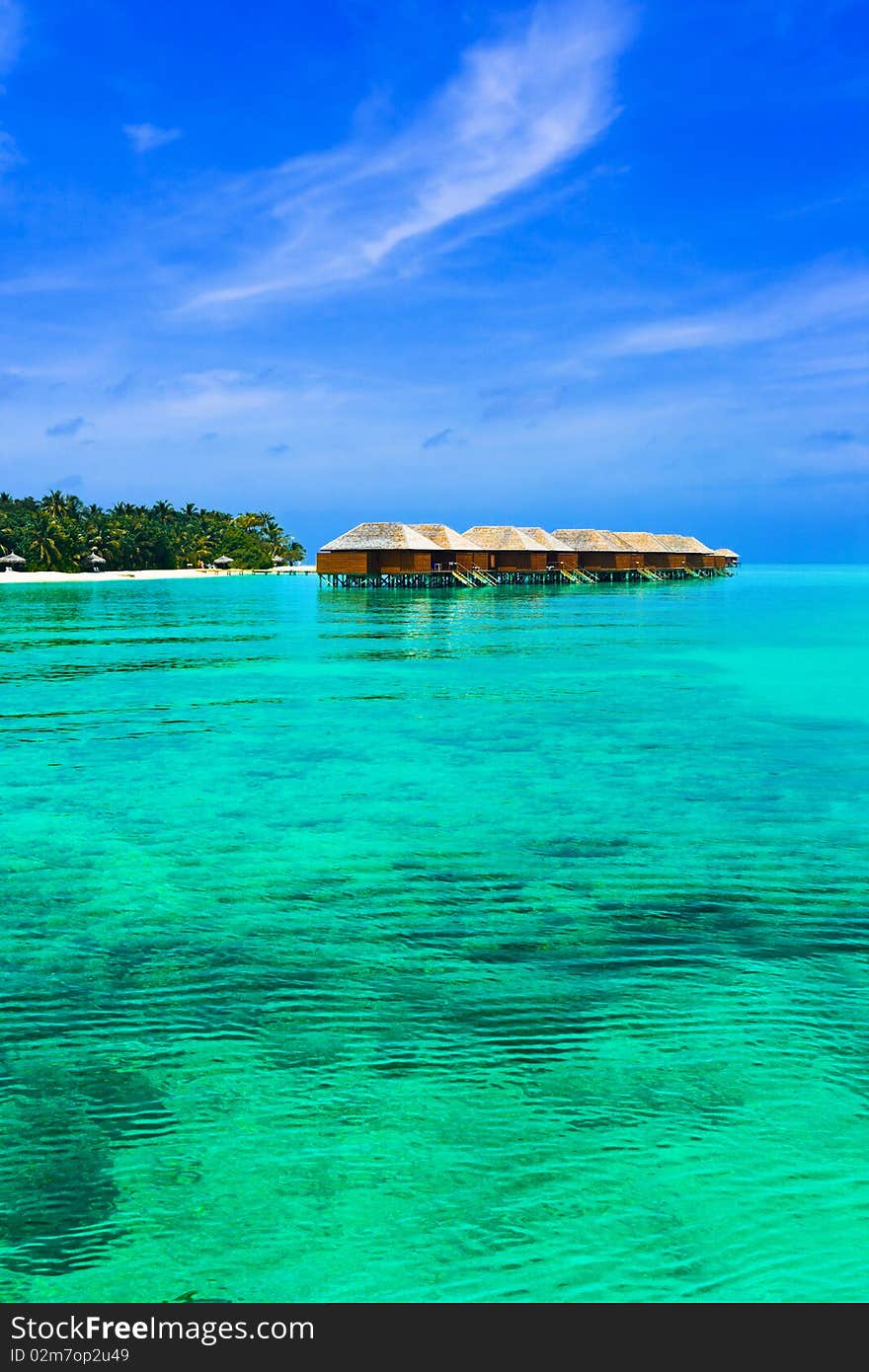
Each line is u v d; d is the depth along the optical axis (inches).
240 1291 141.4
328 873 328.8
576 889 310.5
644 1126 178.4
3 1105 185.0
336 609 1983.3
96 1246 148.6
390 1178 163.8
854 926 278.5
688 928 276.8
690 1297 140.9
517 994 233.8
